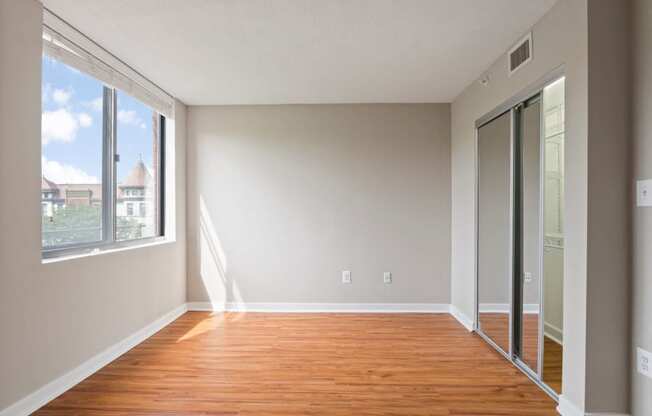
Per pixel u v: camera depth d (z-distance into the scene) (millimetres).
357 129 4859
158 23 2768
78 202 3061
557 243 2615
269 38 3014
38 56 2477
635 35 2176
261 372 3047
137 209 3994
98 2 2480
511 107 3174
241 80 3980
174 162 4570
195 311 4852
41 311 2506
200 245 4910
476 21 2740
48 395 2561
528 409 2506
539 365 2832
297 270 4879
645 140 2113
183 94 4449
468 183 4207
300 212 4879
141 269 3766
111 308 3271
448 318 4578
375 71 3730
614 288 2221
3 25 2223
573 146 2350
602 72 2207
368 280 4875
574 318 2340
